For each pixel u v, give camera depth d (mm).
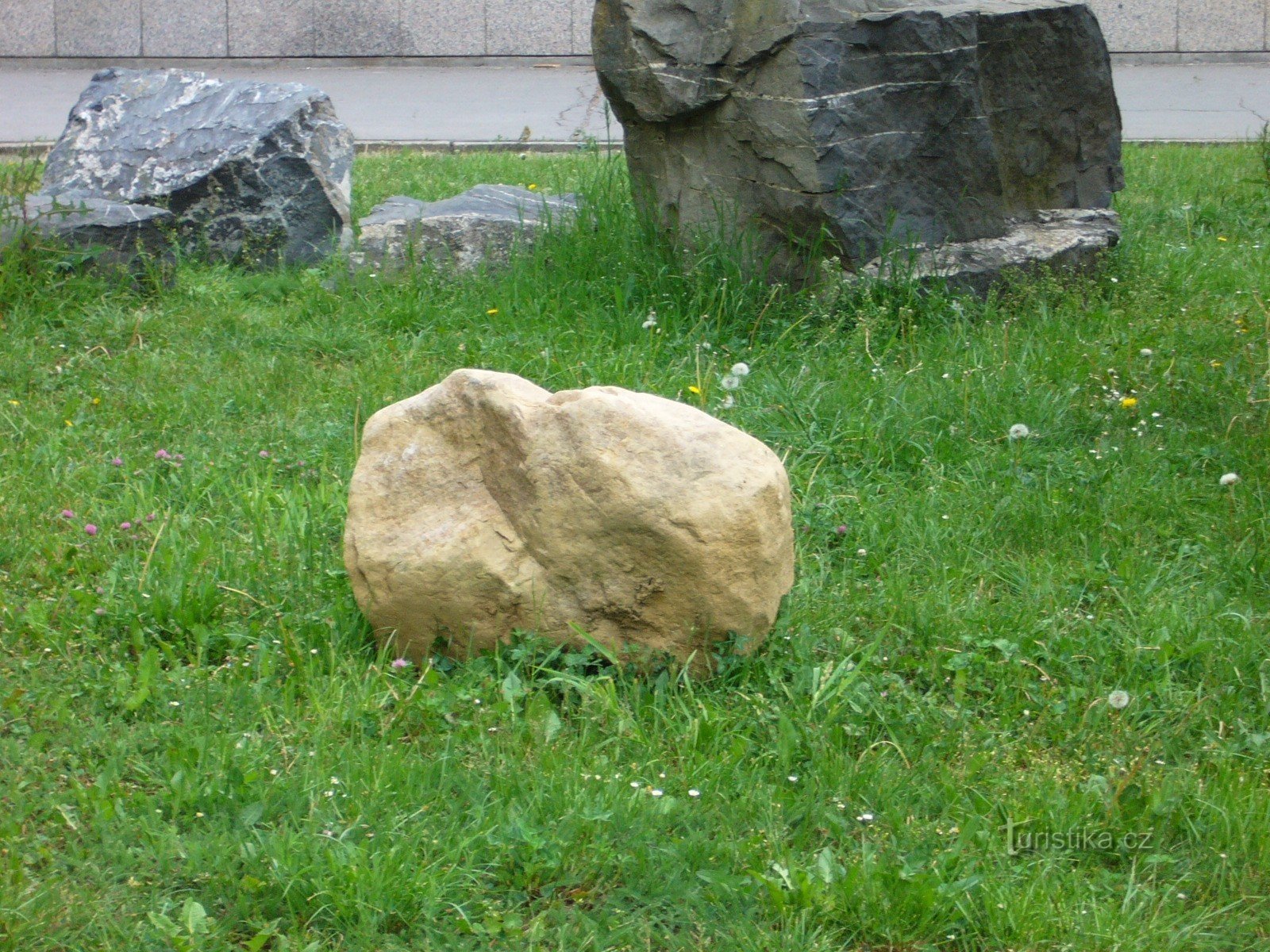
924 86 6555
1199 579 4391
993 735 3502
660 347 6270
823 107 6363
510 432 3572
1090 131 7469
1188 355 6070
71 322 6523
